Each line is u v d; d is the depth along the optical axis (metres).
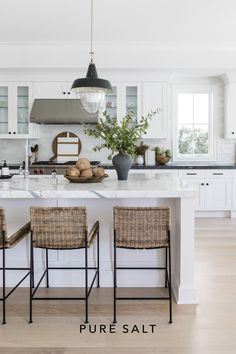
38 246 2.45
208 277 3.21
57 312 2.57
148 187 2.77
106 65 5.30
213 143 6.21
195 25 4.41
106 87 2.98
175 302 2.72
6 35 4.80
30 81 5.61
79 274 3.04
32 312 2.57
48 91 5.62
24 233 2.65
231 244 4.25
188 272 2.71
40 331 2.30
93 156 6.05
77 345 2.14
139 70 5.48
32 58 5.26
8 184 2.97
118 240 2.46
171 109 6.14
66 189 2.65
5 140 6.01
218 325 2.36
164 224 2.43
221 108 6.15
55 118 5.47
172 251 2.99
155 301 2.75
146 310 2.60
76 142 6.03
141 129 3.21
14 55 5.25
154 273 3.05
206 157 6.25
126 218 2.43
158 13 4.00
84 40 5.02
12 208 3.00
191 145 6.27
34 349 2.10
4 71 5.48
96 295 2.86
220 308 2.62
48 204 2.99
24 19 4.21
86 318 2.42
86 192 2.59
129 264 3.04
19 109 5.68
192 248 2.69
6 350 2.09
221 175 5.61
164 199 2.99
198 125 6.27
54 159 6.04
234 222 5.43
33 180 3.31
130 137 3.18
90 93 3.06
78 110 5.53
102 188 2.71
